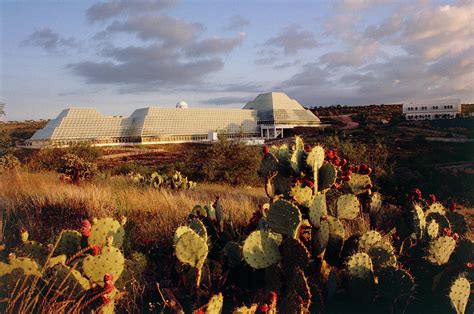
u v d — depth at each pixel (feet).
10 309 11.91
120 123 271.08
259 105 353.92
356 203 16.19
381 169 48.49
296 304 12.01
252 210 24.45
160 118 283.18
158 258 17.95
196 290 13.64
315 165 15.56
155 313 13.37
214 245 16.71
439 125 256.32
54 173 57.41
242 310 11.03
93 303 12.84
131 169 93.25
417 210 15.78
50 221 22.94
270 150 17.11
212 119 307.78
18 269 12.66
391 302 13.58
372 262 14.39
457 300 13.41
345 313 13.52
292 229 13.74
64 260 13.73
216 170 74.84
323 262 14.42
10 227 21.83
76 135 250.57
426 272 14.70
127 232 17.80
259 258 13.70
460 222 18.13
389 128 248.93
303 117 340.59
